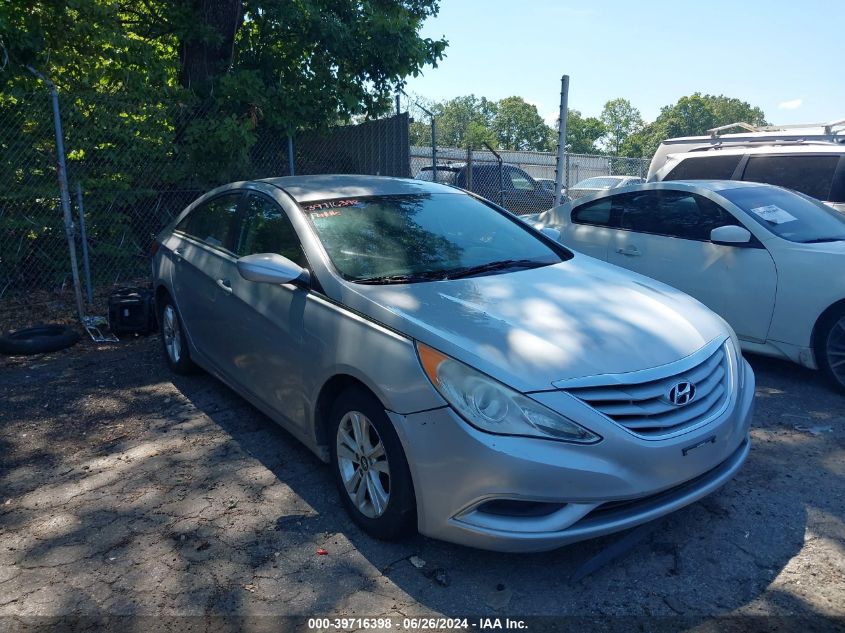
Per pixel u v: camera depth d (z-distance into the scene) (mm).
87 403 5098
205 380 5531
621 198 6613
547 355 2949
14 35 7535
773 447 4234
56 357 6246
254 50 10539
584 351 3014
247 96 9305
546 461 2727
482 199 4953
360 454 3307
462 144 87062
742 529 3346
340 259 3752
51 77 8438
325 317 3514
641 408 2908
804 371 5645
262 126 9914
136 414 4875
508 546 2797
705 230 5852
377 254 3865
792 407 4883
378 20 10422
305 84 10320
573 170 18625
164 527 3426
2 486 3881
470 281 3689
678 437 2939
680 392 3018
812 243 5324
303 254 3871
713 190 5941
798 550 3172
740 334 5543
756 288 5383
